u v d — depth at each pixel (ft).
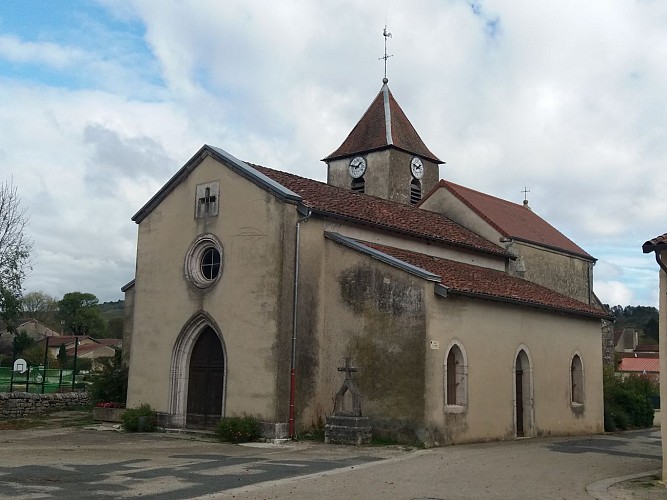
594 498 36.01
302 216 64.28
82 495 34.37
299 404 62.54
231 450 54.49
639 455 56.13
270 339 61.87
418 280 60.29
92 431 68.95
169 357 70.13
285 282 62.39
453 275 66.80
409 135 111.75
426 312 59.36
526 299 70.59
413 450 55.16
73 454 50.65
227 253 66.95
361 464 46.96
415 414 58.49
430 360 58.95
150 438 63.10
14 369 101.91
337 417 59.06
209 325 68.33
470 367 63.52
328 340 65.21
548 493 37.22
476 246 81.20
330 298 65.67
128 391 73.46
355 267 64.39
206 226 69.26
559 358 76.79
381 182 106.22
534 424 71.36
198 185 70.85
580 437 74.74
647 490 38.55
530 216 108.06
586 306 83.25
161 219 73.87
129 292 89.61
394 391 60.08
